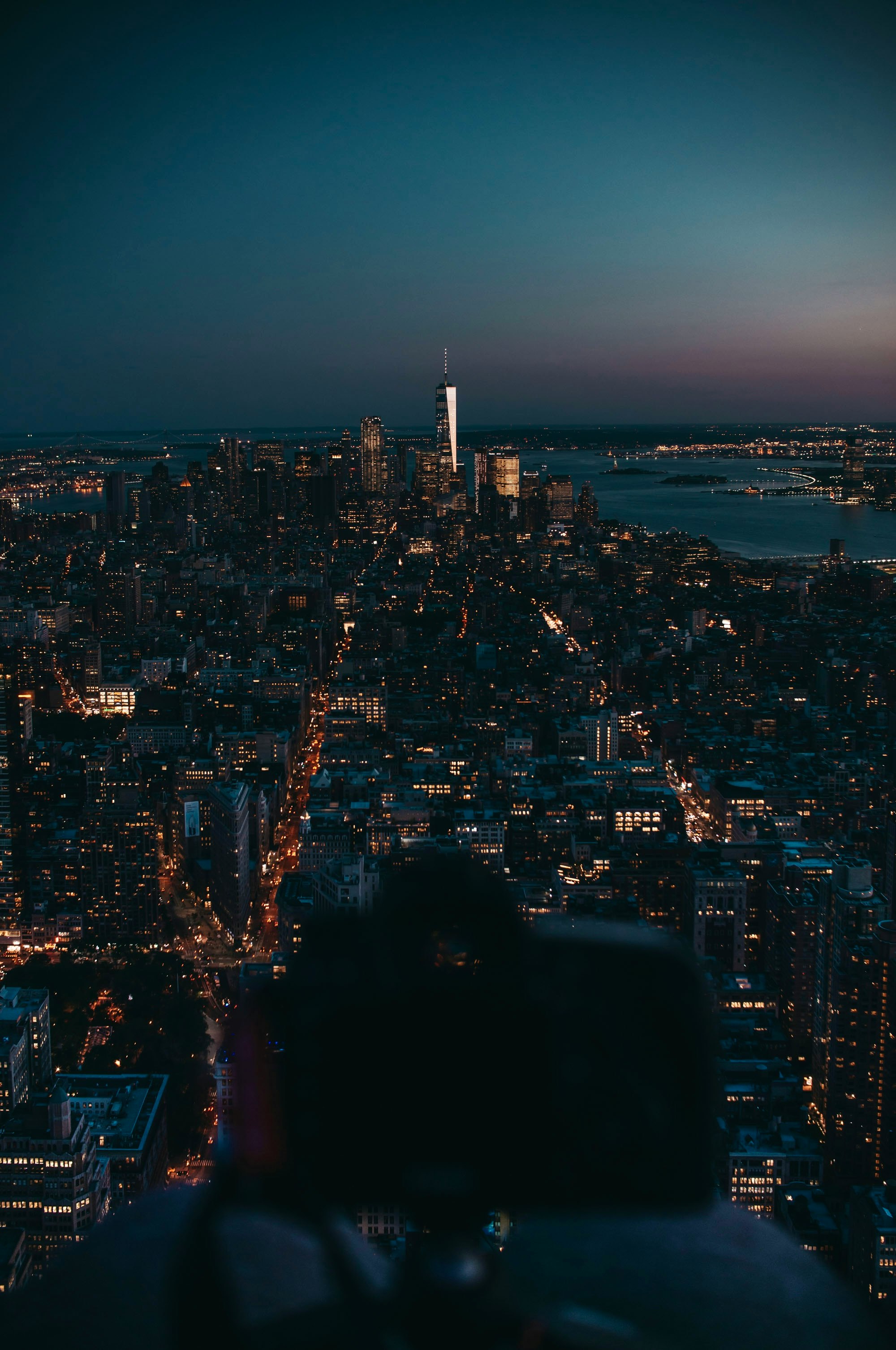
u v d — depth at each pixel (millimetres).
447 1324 4113
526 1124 4152
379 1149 4156
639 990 4258
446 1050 4129
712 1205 4359
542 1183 4176
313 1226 4211
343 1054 4168
